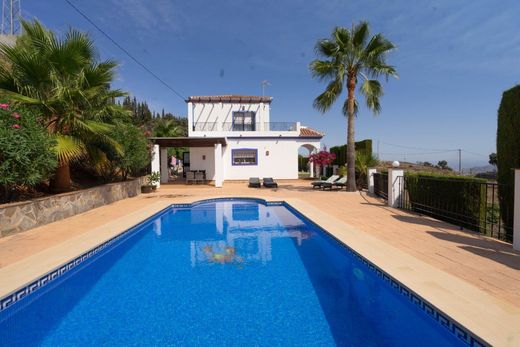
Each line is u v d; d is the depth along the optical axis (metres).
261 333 3.12
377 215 8.11
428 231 6.20
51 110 7.78
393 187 9.55
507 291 3.28
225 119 23.30
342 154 19.72
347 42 12.70
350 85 13.26
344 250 5.35
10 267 4.23
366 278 4.47
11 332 3.19
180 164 34.78
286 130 22.03
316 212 8.66
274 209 10.73
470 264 4.15
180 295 4.02
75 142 7.97
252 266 5.11
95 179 12.36
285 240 6.82
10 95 7.16
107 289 4.21
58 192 8.65
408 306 3.39
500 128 5.65
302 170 34.38
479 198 6.04
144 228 7.95
